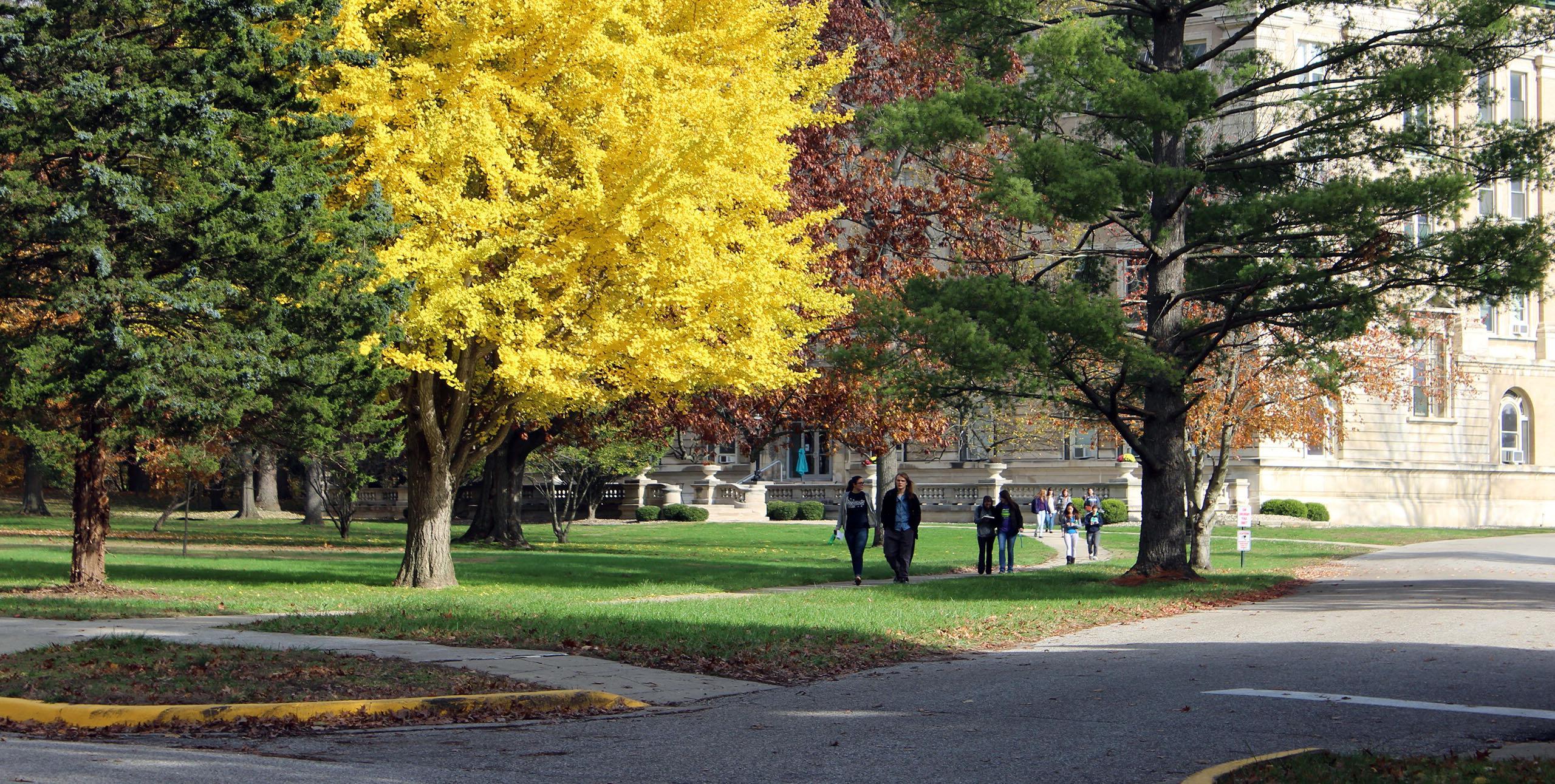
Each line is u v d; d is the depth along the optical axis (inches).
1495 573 1079.0
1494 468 2421.3
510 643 540.4
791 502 2432.3
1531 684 449.7
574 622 607.5
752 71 852.0
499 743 357.1
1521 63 2353.6
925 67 1257.4
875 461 1569.9
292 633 556.1
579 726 387.9
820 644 568.1
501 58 788.6
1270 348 1208.2
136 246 669.9
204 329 688.4
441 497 887.7
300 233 674.8
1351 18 983.0
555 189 759.7
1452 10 901.2
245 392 698.2
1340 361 879.7
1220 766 299.3
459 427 880.3
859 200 1310.3
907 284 920.3
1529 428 2498.8
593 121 791.1
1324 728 364.8
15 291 675.4
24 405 695.1
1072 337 867.4
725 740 358.9
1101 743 345.1
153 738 362.6
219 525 1943.9
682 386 835.4
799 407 1301.7
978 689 456.4
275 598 751.7
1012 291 868.0
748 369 825.5
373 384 764.0
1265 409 1330.0
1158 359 856.3
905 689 461.1
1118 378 910.4
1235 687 448.8
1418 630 633.0
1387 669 491.5
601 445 1582.2
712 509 2369.6
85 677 420.2
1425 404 2384.4
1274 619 711.7
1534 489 2465.6
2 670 430.0
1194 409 1215.6
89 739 359.9
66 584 772.0
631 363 812.0
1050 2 983.6
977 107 908.0
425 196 747.4
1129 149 1012.5
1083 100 917.2
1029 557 1373.0
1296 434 1363.2
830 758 329.1
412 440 884.0
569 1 756.6
